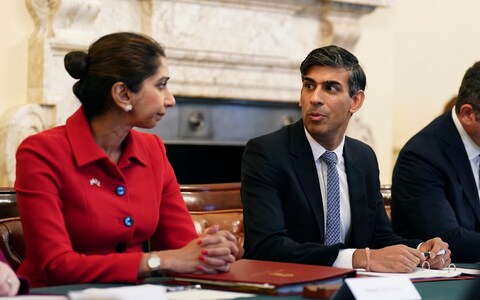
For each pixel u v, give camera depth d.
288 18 5.43
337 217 3.02
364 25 5.91
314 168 3.02
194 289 2.11
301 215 2.98
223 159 5.33
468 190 3.42
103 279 2.23
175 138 5.02
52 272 2.27
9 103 4.45
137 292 1.87
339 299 1.99
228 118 5.23
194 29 5.02
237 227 3.38
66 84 4.51
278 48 5.38
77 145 2.43
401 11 6.29
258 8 5.27
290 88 5.42
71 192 2.40
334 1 5.52
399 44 6.30
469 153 3.45
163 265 2.21
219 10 5.11
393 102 6.29
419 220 3.36
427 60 6.41
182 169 5.16
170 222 2.67
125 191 2.49
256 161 3.01
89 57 2.44
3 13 4.41
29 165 2.38
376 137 5.98
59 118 4.47
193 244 2.24
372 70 5.96
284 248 2.78
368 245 3.11
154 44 2.45
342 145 3.11
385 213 3.23
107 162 2.44
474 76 3.36
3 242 2.78
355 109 3.05
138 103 2.42
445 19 6.47
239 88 5.20
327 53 2.98
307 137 3.06
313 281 2.07
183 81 4.98
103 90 2.41
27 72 4.50
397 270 2.64
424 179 3.40
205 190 3.40
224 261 2.22
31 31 4.51
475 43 6.60
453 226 3.28
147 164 2.58
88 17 4.56
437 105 6.47
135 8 4.88
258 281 2.05
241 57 5.17
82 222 2.41
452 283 2.42
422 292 2.22
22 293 2.01
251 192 2.99
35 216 2.33
